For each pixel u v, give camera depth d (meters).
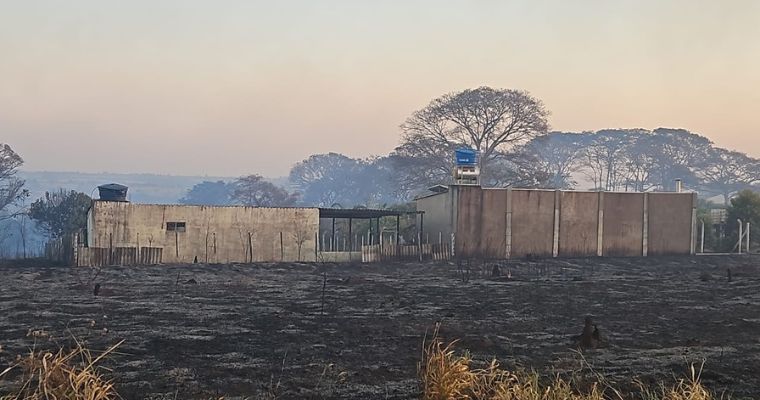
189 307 18.36
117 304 18.94
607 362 11.28
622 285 25.28
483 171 58.69
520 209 41.47
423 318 16.33
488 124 59.62
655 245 43.66
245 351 12.08
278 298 20.69
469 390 8.30
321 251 40.31
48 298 20.31
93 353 11.59
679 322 16.00
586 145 96.56
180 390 9.22
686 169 93.56
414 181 61.12
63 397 7.36
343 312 17.42
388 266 34.94
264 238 39.12
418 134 61.31
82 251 33.62
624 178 96.62
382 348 12.44
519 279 27.84
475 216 40.84
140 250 34.97
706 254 43.38
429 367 8.49
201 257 37.88
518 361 11.34
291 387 9.49
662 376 10.13
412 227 46.47
